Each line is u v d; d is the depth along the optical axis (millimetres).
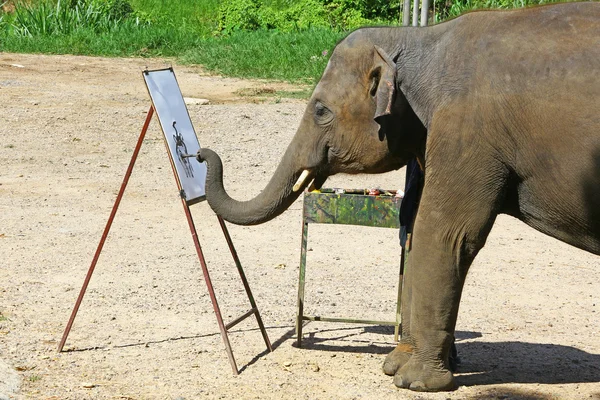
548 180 5680
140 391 6129
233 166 14773
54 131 17141
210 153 6484
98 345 7059
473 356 7086
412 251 6137
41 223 11062
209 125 18016
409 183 6582
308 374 6547
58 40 29250
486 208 5824
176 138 6680
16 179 13523
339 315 7988
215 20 35125
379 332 7598
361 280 9156
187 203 6590
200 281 8914
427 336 6188
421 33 6105
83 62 26719
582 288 9156
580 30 5684
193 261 9648
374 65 6023
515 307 8453
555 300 8711
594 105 5484
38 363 6613
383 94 5719
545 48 5680
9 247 9961
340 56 6191
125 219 11422
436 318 6121
